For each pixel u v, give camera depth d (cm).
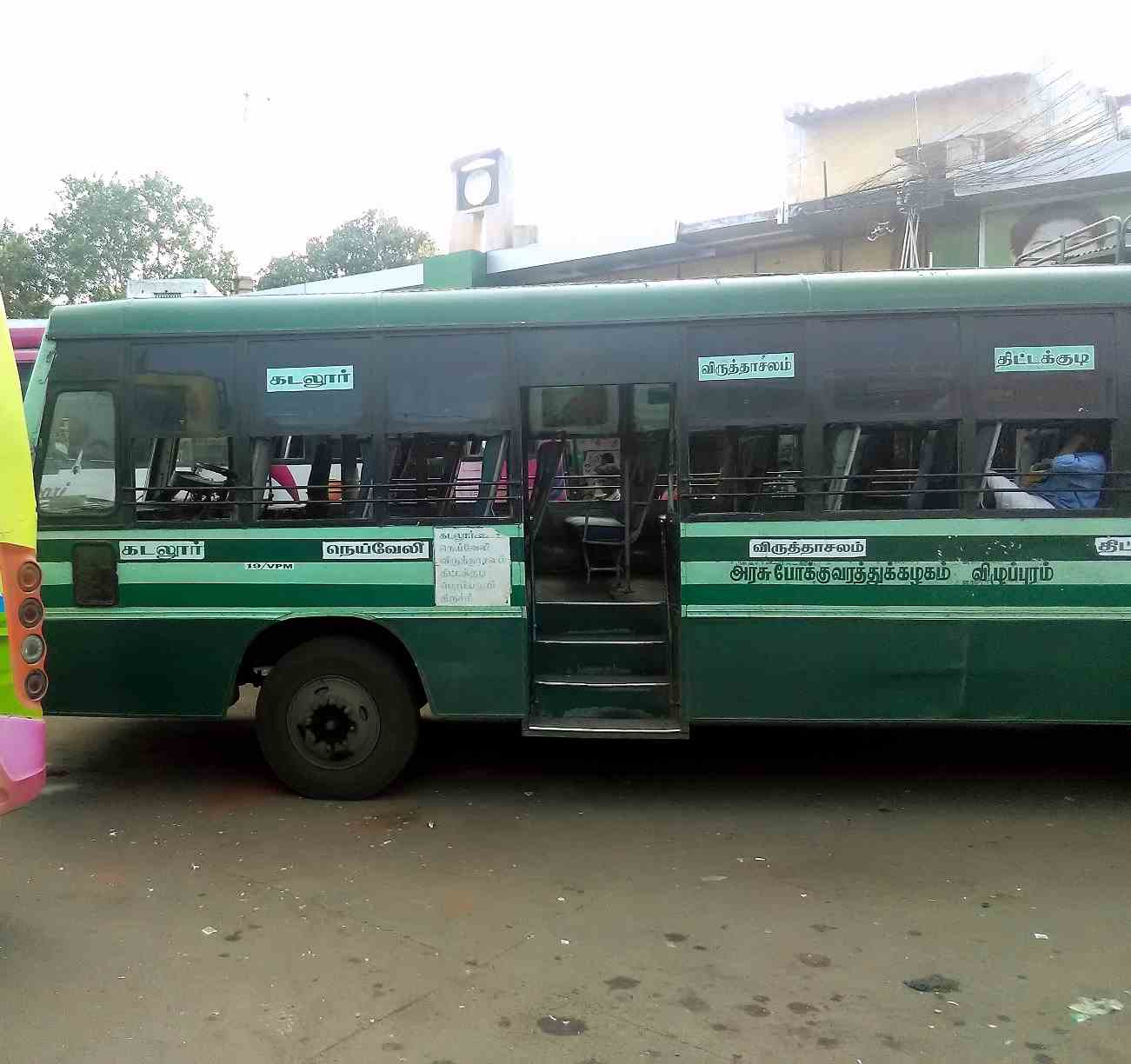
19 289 2559
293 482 489
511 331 480
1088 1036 282
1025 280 458
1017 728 628
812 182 1598
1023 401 457
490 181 1698
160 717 497
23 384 829
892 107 1541
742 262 1438
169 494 490
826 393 465
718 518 470
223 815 478
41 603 347
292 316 487
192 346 491
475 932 350
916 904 372
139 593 492
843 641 466
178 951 336
